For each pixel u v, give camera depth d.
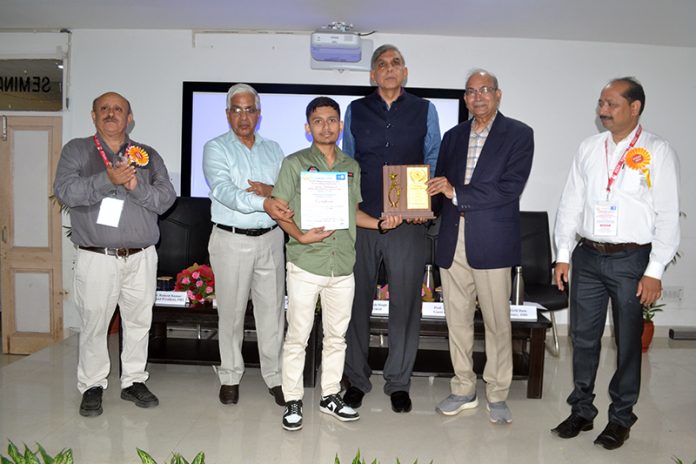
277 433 2.92
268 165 3.26
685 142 5.16
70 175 2.94
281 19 4.61
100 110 2.97
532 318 3.49
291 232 2.82
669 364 4.32
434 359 3.71
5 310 5.20
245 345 3.96
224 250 3.11
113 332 4.84
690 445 2.88
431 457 2.70
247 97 3.09
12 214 5.14
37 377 3.72
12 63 5.06
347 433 2.94
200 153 5.05
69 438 2.82
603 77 5.07
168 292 3.64
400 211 2.94
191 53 5.03
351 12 4.37
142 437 2.84
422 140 3.15
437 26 4.70
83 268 3.00
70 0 4.20
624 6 4.02
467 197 2.85
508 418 3.09
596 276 2.78
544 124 5.11
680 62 5.09
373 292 3.24
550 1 3.96
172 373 3.87
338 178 2.82
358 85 5.02
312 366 3.57
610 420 2.85
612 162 2.70
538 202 5.17
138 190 2.97
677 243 2.59
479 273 2.94
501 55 5.03
